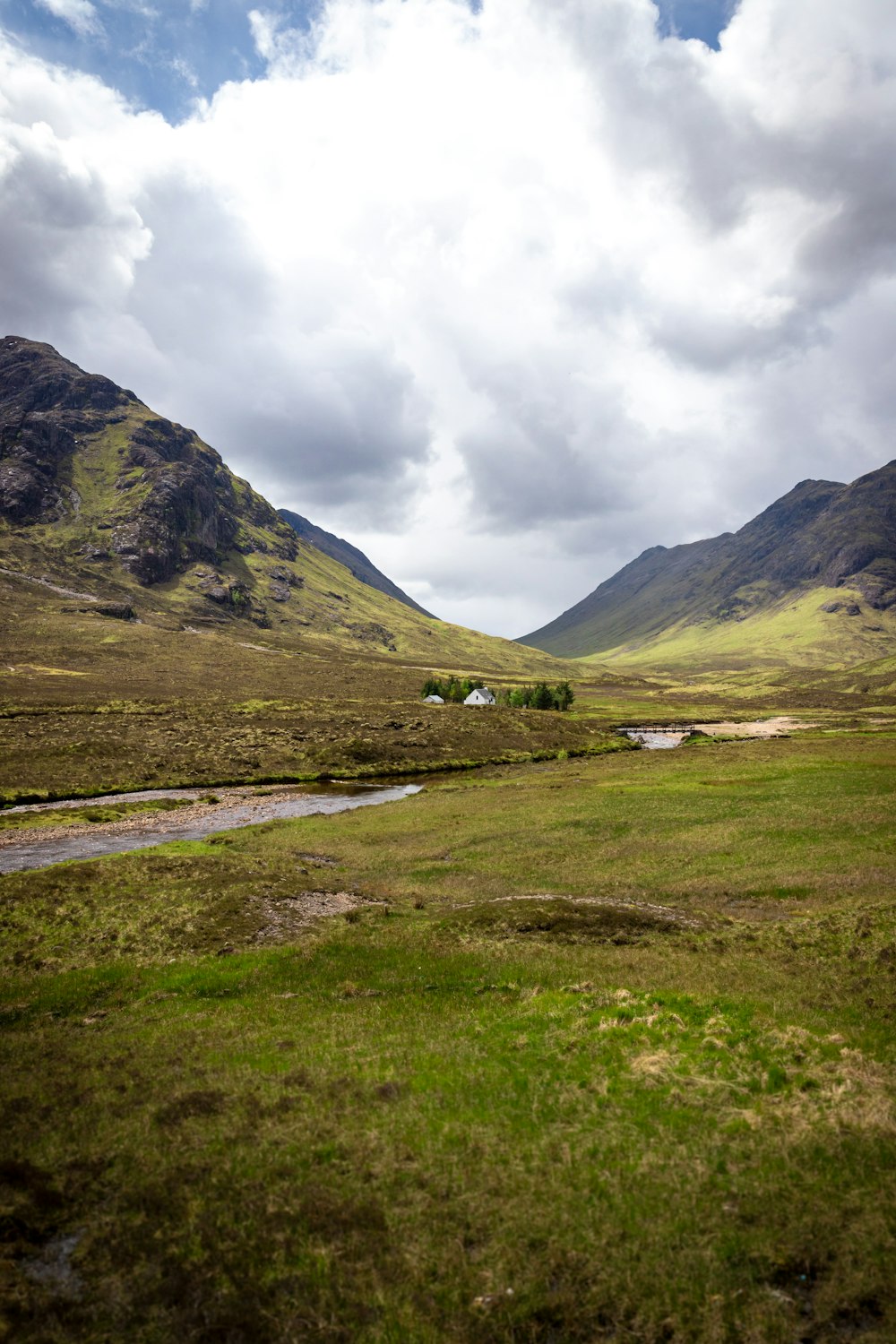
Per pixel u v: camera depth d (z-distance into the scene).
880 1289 10.40
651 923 31.72
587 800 66.00
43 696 147.12
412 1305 10.64
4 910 35.09
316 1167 13.84
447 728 134.50
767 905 35.12
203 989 25.62
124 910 35.34
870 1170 12.91
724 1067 16.78
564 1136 14.41
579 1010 20.81
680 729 174.38
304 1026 21.25
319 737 121.31
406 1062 18.11
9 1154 14.75
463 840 53.19
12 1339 10.29
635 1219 12.02
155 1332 10.43
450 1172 13.45
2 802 75.94
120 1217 12.73
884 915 30.02
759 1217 11.91
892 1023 19.27
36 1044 21.03
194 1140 14.95
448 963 26.56
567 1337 10.22
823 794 60.03
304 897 38.56
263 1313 10.62
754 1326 10.02
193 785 91.38
